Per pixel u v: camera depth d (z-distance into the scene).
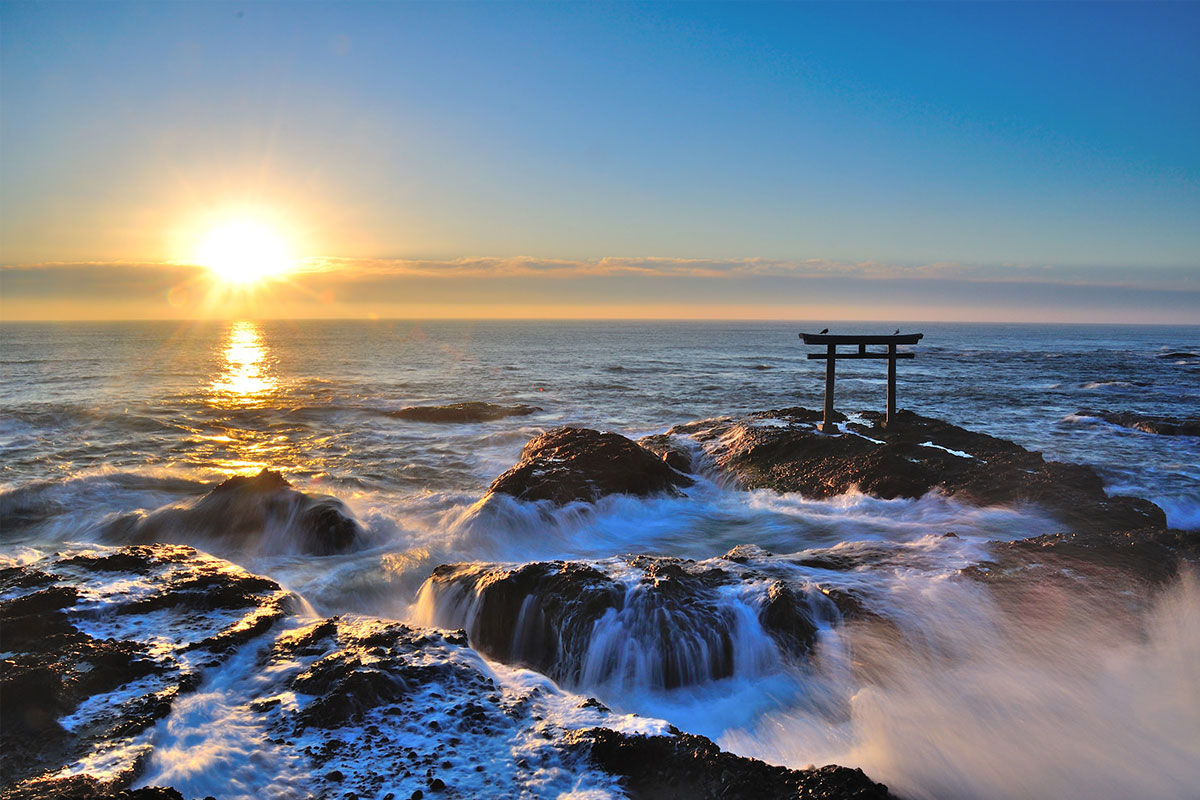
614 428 27.23
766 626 8.43
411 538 13.52
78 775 5.13
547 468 15.42
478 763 5.50
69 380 43.56
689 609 8.59
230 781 5.18
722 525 14.59
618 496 15.09
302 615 8.89
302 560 12.38
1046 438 24.73
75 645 7.19
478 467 20.22
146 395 35.47
